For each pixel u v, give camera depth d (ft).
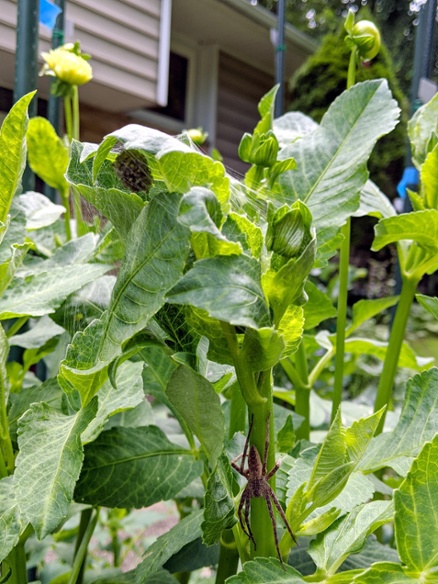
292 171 1.04
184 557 1.03
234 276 0.53
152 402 1.84
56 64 1.45
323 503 0.69
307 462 0.80
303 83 6.39
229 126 7.40
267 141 0.93
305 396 1.39
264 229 0.72
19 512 0.67
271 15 6.43
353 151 1.03
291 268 0.56
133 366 0.94
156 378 1.01
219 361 0.63
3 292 0.89
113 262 0.97
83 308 0.99
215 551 1.03
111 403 0.88
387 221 1.06
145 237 0.57
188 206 0.50
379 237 1.09
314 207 1.00
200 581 1.29
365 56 1.26
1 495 0.78
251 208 0.74
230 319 0.50
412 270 1.22
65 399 0.90
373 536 0.94
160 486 0.93
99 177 0.72
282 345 0.56
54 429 0.73
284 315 0.64
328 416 1.62
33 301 0.88
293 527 0.70
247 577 0.65
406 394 0.88
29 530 0.83
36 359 1.31
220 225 0.54
